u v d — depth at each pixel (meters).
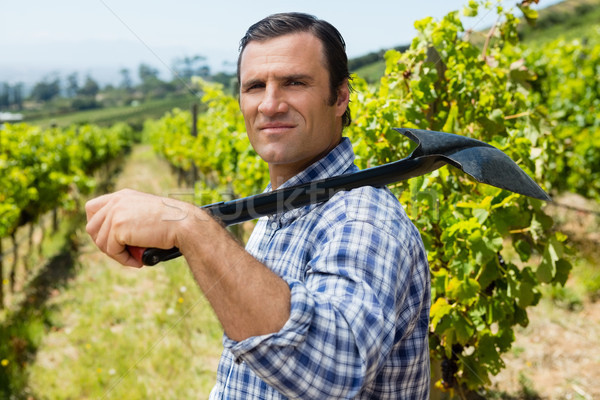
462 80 2.62
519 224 2.23
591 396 3.53
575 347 4.18
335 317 0.67
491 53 3.03
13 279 7.37
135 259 0.71
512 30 2.72
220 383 1.05
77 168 13.29
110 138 21.16
